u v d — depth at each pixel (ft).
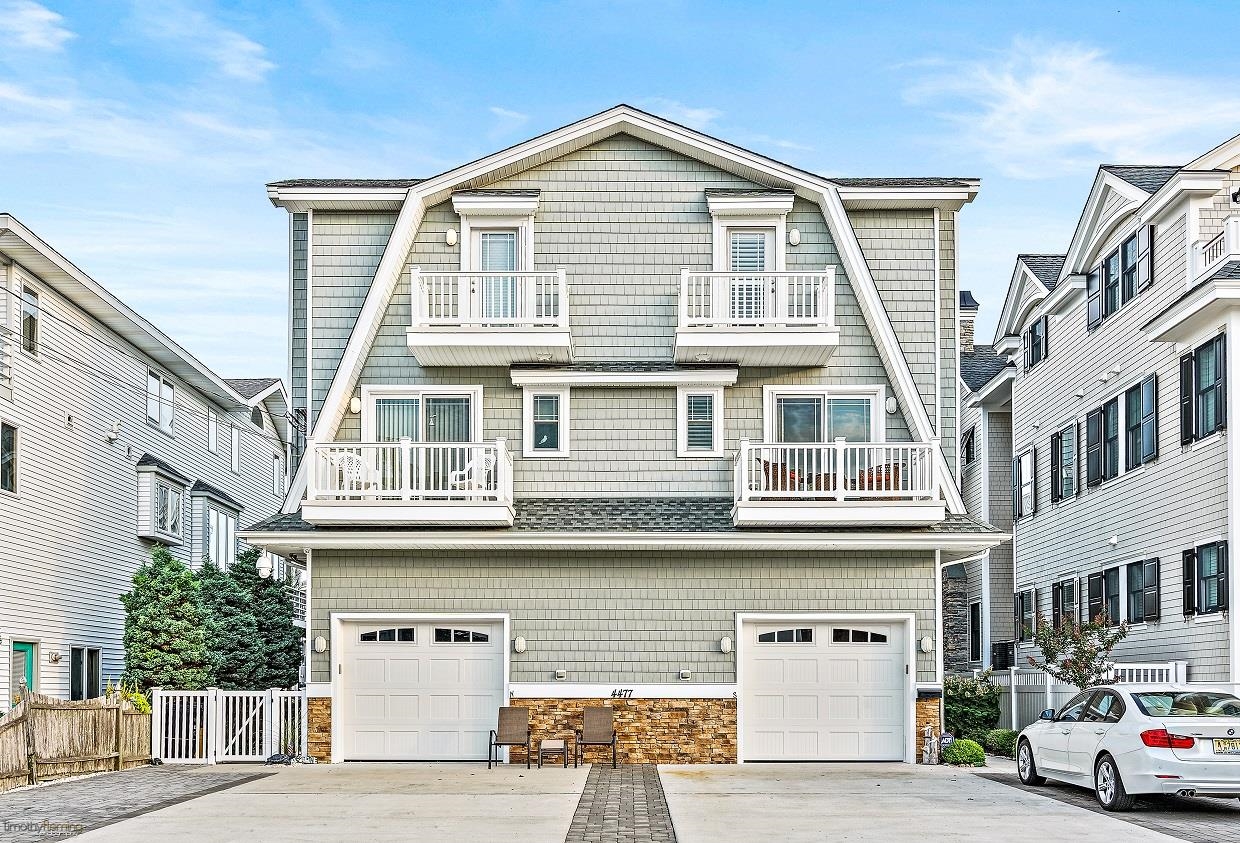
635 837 43.04
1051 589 106.01
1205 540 75.92
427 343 70.59
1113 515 91.97
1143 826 46.75
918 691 71.10
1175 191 79.87
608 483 73.82
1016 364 117.08
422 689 71.92
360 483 71.31
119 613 102.17
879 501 69.10
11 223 80.18
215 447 126.93
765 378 74.54
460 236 74.64
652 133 74.49
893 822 46.93
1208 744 49.03
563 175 75.25
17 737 59.41
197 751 72.23
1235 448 71.87
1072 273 99.25
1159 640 83.20
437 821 47.01
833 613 71.56
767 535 70.03
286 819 47.73
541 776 63.36
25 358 87.35
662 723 70.85
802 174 73.67
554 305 73.41
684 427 74.23
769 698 71.82
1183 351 79.56
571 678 71.15
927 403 74.43
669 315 74.28
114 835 43.80
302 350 78.59
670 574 71.87
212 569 95.71
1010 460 123.75
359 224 75.82
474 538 69.56
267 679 92.94
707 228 74.84
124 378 104.47
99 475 99.14
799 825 45.98
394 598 71.87
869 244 75.87
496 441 70.18
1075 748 54.80
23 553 86.33
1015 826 46.21
